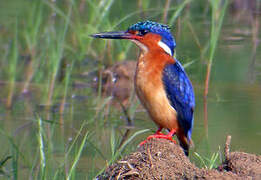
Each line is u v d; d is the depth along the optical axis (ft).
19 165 37.58
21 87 55.77
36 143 41.22
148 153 29.35
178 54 58.75
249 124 42.83
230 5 79.25
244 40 65.41
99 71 57.36
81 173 34.86
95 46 65.00
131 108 48.57
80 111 48.24
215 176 26.91
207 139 39.58
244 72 56.65
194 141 39.34
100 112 47.78
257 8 78.07
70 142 40.55
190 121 34.78
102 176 29.99
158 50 34.76
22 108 49.73
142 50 35.04
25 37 67.41
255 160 28.50
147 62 34.01
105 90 54.19
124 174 28.43
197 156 34.55
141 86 33.53
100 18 60.13
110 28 58.65
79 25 62.90
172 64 34.17
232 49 62.69
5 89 55.36
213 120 44.09
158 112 33.45
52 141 40.83
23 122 46.01
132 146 38.99
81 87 55.36
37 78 57.67
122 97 52.16
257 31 68.69
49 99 50.90
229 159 28.86
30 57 64.23
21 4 82.69
